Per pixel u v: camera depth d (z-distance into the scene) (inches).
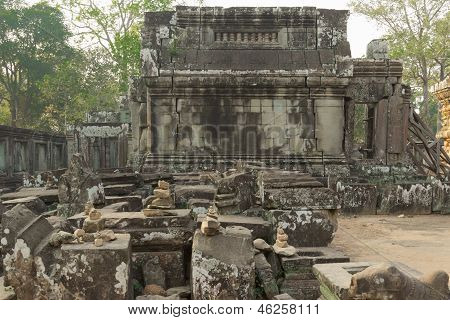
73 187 302.8
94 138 856.9
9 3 1469.0
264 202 261.6
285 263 214.4
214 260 172.6
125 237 181.3
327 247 249.9
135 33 1067.3
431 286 139.8
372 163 545.0
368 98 548.4
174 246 211.8
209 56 549.0
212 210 183.6
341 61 530.3
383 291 133.6
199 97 536.4
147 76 529.3
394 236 345.7
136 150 600.7
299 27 563.5
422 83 1318.9
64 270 161.8
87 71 1389.0
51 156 890.7
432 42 1158.3
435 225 402.0
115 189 385.7
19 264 172.7
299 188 261.7
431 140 619.8
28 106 1515.7
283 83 528.4
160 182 228.7
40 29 1461.6
